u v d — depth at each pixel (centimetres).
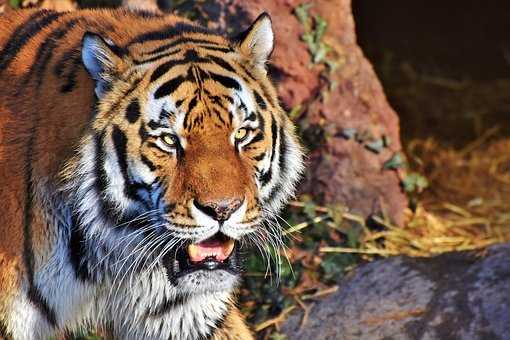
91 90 754
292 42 1116
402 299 1005
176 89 726
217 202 702
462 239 1182
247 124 739
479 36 1980
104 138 737
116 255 783
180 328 835
